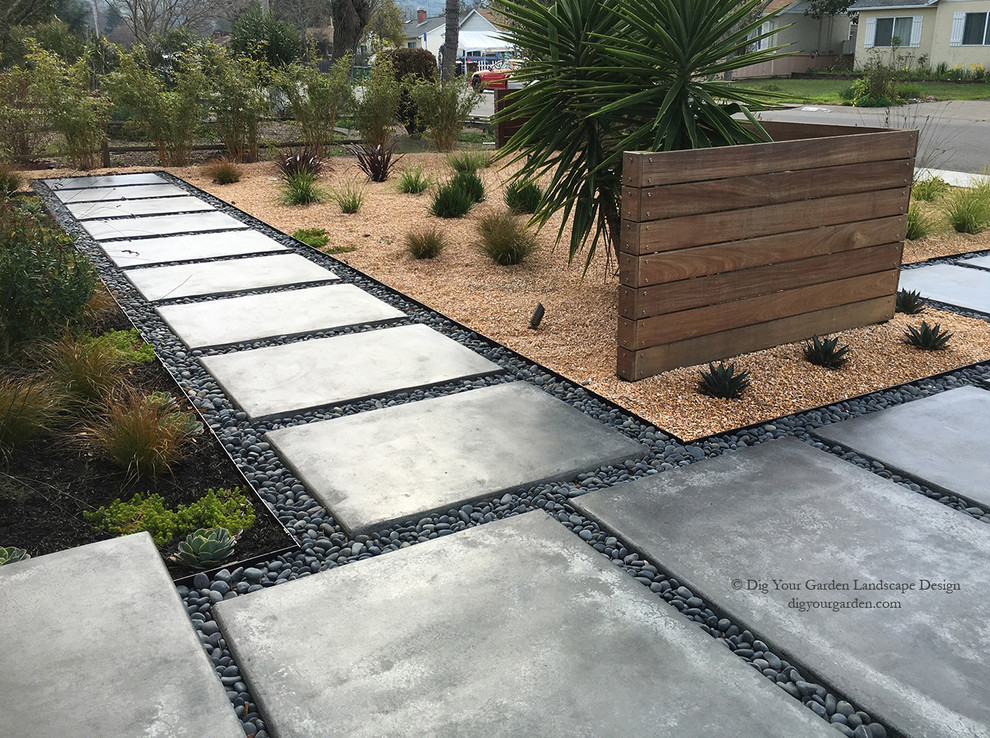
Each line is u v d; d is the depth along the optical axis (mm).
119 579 2506
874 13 29172
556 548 2689
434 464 3256
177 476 3258
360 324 4957
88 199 9195
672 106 4305
